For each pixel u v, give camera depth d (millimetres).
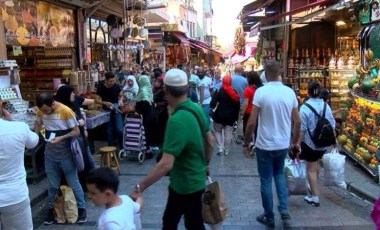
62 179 5879
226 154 9367
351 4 10312
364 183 6883
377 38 9445
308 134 5777
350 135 8484
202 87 12156
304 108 5793
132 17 15945
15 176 3857
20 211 3924
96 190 3002
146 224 5449
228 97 9094
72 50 11180
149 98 9219
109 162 7660
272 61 5137
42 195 6500
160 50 22141
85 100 8195
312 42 14367
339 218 5602
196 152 3605
